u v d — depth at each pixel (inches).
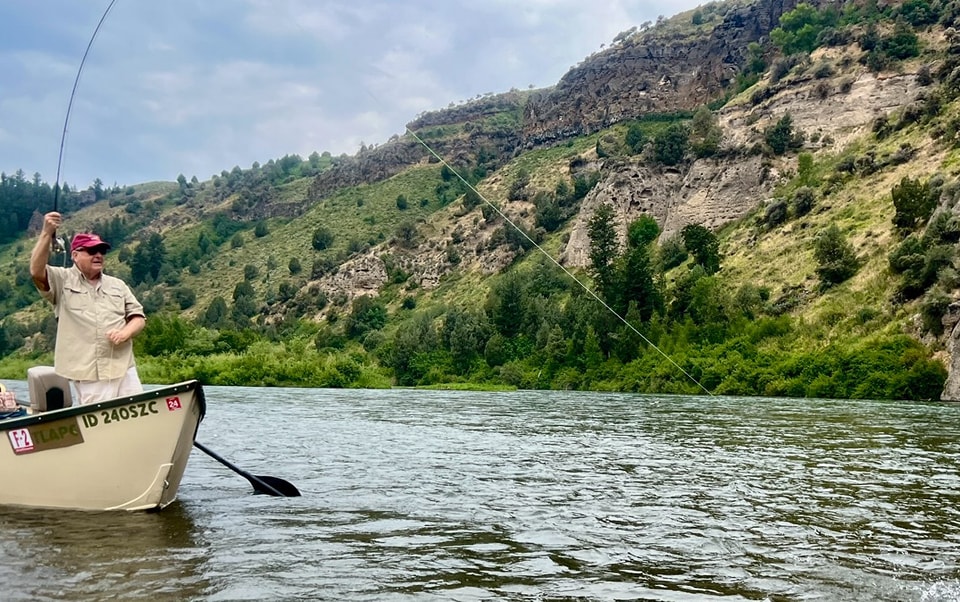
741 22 6412.4
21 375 2913.4
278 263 6707.7
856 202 2994.6
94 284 353.4
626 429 864.9
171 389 346.0
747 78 5684.1
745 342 2324.1
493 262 4670.3
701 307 2593.5
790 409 1302.9
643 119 6279.5
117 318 354.9
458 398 1750.7
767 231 3223.4
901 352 1964.8
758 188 3789.4
